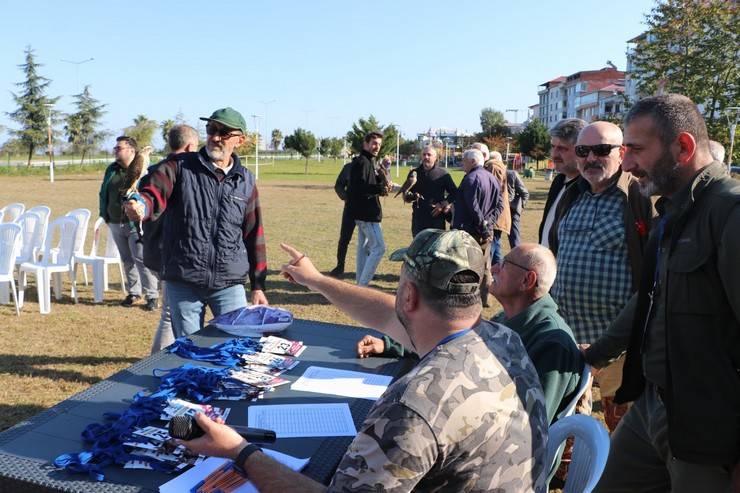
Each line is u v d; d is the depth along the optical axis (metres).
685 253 1.90
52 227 6.65
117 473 1.73
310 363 2.74
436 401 1.29
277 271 8.73
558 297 3.07
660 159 1.96
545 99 102.38
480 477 1.31
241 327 3.07
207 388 2.31
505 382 1.39
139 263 6.39
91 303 6.77
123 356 5.09
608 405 3.11
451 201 7.06
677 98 1.98
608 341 2.36
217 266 3.60
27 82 51.97
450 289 1.40
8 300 6.68
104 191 6.46
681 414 1.92
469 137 75.25
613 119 25.44
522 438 1.37
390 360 2.84
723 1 23.12
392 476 1.25
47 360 4.93
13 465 1.76
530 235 13.43
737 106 22.66
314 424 2.12
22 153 53.00
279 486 1.48
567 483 1.96
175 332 3.70
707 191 1.90
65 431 1.98
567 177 3.58
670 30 23.53
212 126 3.51
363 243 7.67
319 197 23.42
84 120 58.78
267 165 65.19
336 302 2.53
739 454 1.89
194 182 3.52
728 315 1.86
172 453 1.81
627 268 2.88
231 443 1.57
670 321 1.94
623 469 2.30
